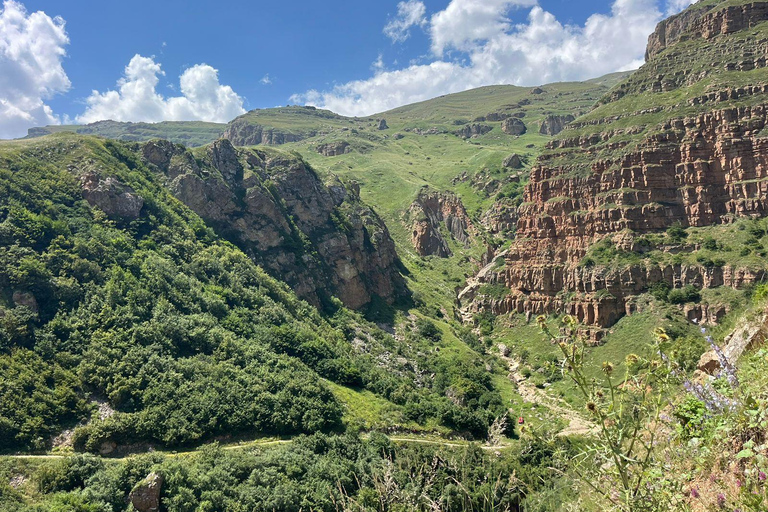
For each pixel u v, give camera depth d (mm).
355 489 45500
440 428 65125
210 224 95688
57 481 42156
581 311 93688
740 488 7273
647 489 7352
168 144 101125
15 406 47250
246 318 75000
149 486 42000
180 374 57125
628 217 96188
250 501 42438
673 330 77500
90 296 61344
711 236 87312
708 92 100375
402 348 92562
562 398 70062
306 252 105375
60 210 71188
